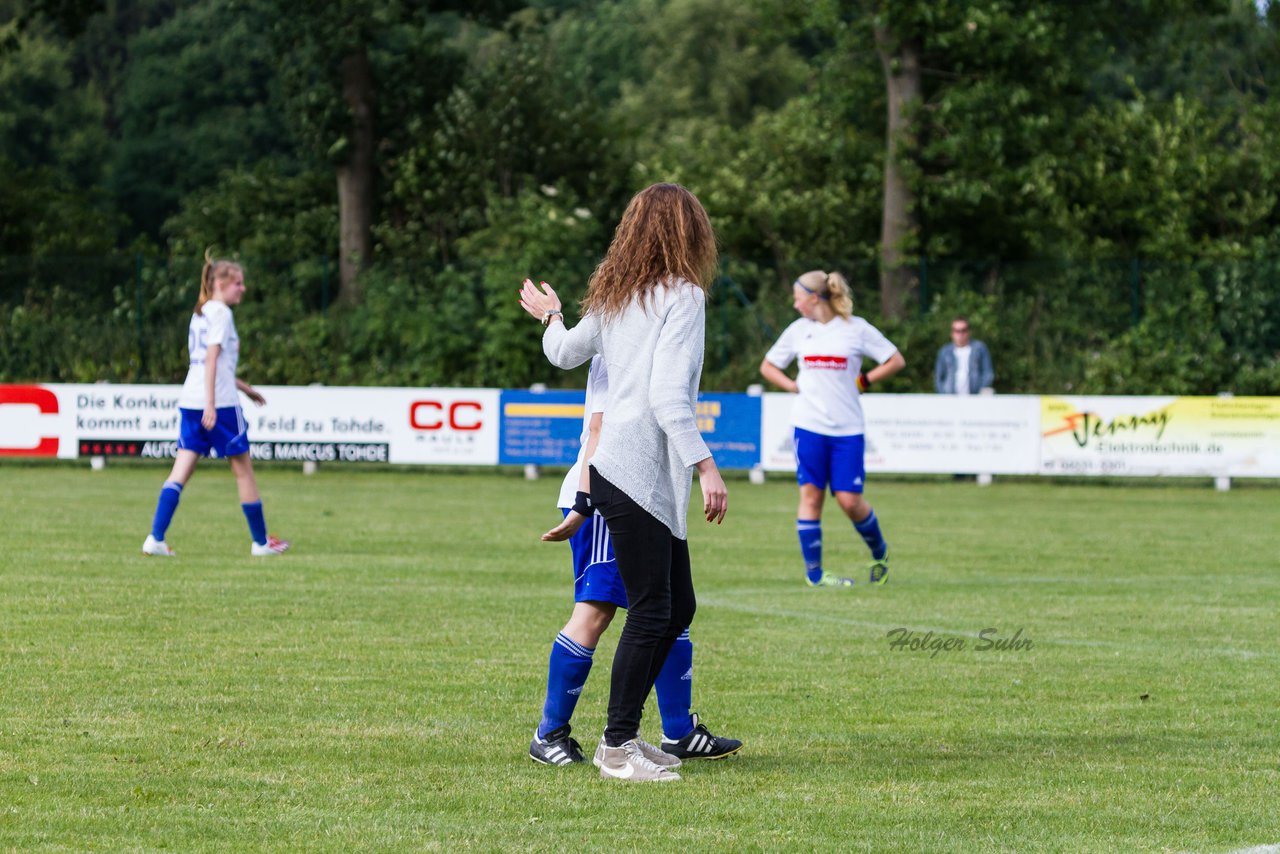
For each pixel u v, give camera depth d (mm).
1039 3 54531
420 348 46438
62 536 23672
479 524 27266
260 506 21656
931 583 20297
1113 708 12117
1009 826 8570
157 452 39406
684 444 9305
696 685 12953
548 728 10047
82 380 46312
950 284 47812
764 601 18391
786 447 38781
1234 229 59688
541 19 105625
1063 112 58031
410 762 9938
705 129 97688
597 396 9992
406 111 65438
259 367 47500
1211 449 37219
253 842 8039
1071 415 37781
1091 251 57469
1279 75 70938
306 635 14922
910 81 54750
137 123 101125
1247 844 8273
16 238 63281
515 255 51281
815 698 12430
